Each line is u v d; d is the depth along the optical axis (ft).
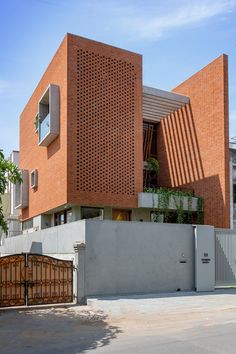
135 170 72.84
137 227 49.98
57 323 32.63
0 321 33.53
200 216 77.51
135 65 74.95
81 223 47.78
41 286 41.14
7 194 125.59
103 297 45.83
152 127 94.07
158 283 50.26
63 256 46.42
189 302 43.09
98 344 25.32
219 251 55.93
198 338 26.21
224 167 73.31
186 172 83.41
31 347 25.11
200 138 79.92
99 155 69.62
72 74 68.59
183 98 83.20
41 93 85.05
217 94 76.07
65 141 67.67
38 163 86.38
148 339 26.27
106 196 69.46
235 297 47.03
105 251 47.60
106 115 71.00
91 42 70.95
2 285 39.58
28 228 98.78
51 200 74.59
